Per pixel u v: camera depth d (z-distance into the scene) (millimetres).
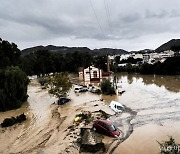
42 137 27172
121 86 69375
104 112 36781
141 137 25891
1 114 42312
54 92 47562
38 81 100750
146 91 59125
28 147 24359
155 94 53750
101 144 21953
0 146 25375
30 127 31953
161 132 27391
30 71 122938
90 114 35594
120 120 33250
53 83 48094
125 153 21641
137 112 37500
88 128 28016
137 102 45094
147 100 46594
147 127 29547
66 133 27484
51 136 27141
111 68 129750
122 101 46531
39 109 43969
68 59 140125
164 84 72438
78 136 25984
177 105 41062
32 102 51781
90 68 87438
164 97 49312
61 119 34438
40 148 23516
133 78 98000
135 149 22531
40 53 134125
